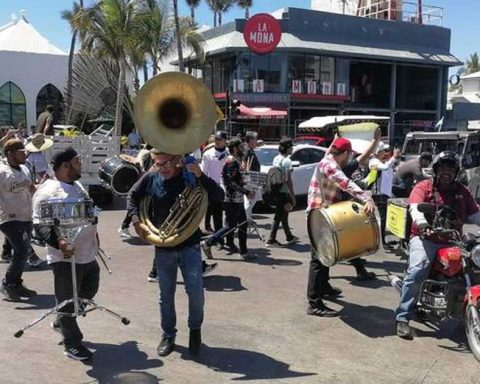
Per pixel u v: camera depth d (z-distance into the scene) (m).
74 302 4.41
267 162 13.62
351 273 7.41
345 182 5.45
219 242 8.77
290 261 8.05
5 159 6.88
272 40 30.20
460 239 4.91
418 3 39.72
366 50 34.25
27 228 6.16
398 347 4.90
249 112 30.77
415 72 38.47
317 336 5.15
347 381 4.24
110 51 26.95
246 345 4.92
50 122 14.70
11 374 4.30
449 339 5.09
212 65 34.34
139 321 5.48
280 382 4.21
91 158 13.75
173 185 4.53
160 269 4.60
